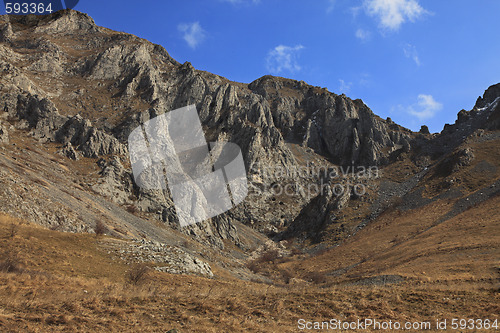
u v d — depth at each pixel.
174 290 31.52
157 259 43.75
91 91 150.00
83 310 20.11
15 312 18.22
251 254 106.25
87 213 58.66
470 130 173.88
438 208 103.44
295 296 27.91
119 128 127.94
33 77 142.88
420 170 156.25
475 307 24.56
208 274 47.66
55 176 79.69
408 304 26.08
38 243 37.31
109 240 46.34
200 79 184.12
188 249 77.25
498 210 77.44
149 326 18.77
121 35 193.38
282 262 97.69
